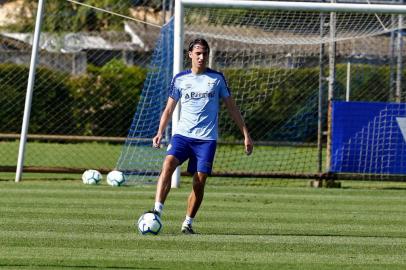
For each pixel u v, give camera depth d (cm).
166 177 3059
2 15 8925
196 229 3222
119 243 2850
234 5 4697
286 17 5603
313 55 6200
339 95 7075
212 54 6022
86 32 8725
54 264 2455
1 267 2397
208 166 3073
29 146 7500
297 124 7062
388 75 7012
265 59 6022
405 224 3494
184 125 3078
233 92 5922
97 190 4519
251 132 7056
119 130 7594
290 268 2473
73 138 5731
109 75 7531
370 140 5075
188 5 4638
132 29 9194
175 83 3094
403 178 5212
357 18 5391
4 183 4806
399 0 6081
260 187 4972
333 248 2852
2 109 7350
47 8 8556
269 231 3219
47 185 4738
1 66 7288
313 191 4788
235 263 2533
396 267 2530
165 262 2522
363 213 3828
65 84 7431
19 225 3228
